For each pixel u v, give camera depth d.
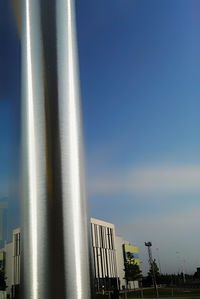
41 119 2.04
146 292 35.97
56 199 1.93
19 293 1.90
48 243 1.86
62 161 1.99
